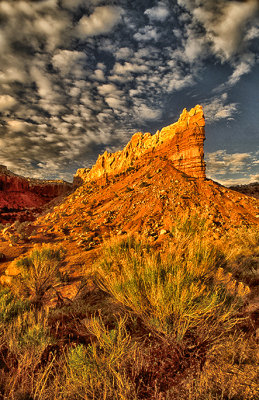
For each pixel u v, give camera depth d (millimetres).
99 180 79688
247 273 4230
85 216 47656
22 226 41719
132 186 52781
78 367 1944
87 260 16594
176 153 53000
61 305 5445
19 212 112000
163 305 2471
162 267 3137
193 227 4582
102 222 40062
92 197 61719
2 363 2551
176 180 45844
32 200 132500
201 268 3217
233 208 36656
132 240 5398
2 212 107250
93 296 5480
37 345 2711
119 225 37562
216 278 3193
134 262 3574
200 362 1997
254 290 3377
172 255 3545
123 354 2104
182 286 2568
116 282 3314
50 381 2055
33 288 7492
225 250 4180
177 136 54750
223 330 2260
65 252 21172
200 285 2775
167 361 2053
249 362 1874
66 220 48500
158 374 1930
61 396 1818
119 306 3430
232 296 2840
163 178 47781
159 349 2248
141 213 38094
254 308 2777
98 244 28844
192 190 41969
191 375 1870
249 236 10414
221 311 2498
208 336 2238
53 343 2816
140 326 2859
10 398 1872
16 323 3262
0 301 4184
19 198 125938
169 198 40000
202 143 50219
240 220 31422
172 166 52344
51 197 148500
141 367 2002
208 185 44375
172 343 2234
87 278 6742
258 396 1463
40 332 2865
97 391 1820
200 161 48656
